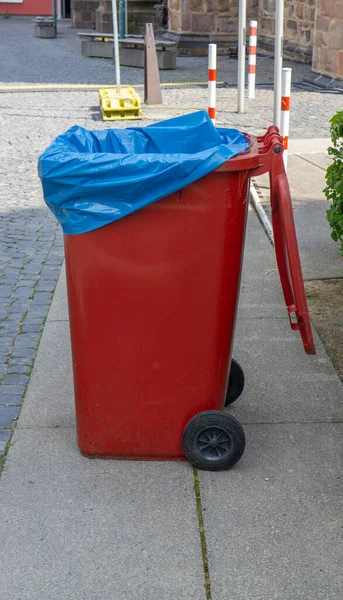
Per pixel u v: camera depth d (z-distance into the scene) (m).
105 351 3.37
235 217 3.19
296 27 19.42
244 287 5.61
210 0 21.02
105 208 3.14
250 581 2.81
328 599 2.72
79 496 3.30
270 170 3.17
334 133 5.27
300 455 3.58
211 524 3.12
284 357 4.52
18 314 5.29
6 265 6.27
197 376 3.41
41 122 12.20
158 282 3.25
